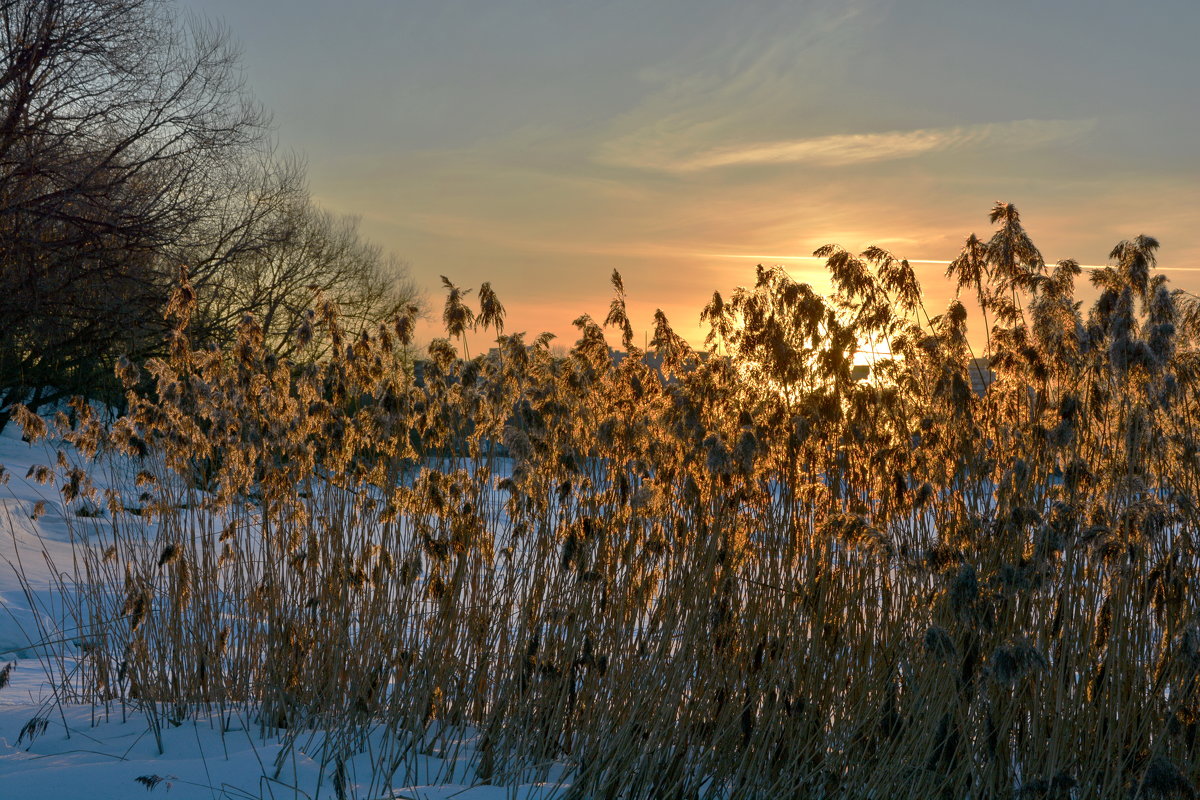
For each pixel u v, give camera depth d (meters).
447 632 5.34
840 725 4.60
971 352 5.02
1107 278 4.89
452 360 5.82
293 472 5.98
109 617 6.49
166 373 6.24
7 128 18.61
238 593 5.97
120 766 4.59
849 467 4.99
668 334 5.81
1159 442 4.37
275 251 27.33
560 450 5.41
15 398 21.06
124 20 20.47
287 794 4.33
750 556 5.12
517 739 4.92
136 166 20.69
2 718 5.72
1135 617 4.25
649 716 4.71
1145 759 4.16
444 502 5.39
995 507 4.73
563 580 5.24
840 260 4.91
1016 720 4.44
